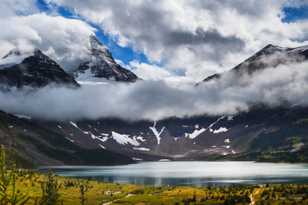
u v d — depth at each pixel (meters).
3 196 35.53
